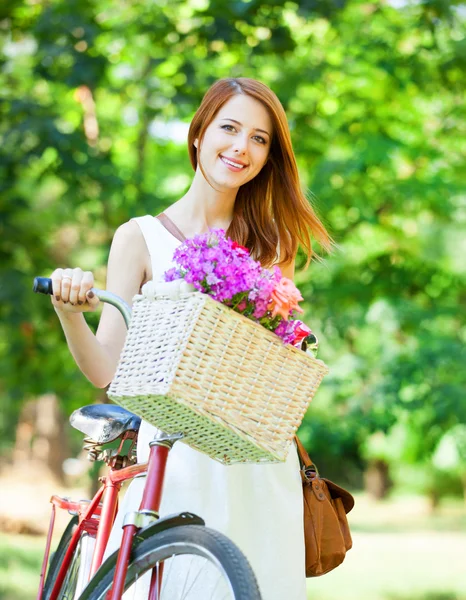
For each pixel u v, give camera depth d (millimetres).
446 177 12078
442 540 18891
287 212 3980
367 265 11953
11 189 11094
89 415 3914
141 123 12438
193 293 2680
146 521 2918
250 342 2754
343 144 12219
